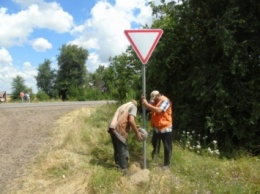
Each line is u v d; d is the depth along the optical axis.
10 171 6.71
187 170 7.65
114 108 14.37
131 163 7.50
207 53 11.62
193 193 6.27
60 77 64.56
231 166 8.36
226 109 10.35
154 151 8.06
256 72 11.08
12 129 10.23
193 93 11.11
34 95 52.59
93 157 7.55
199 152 9.48
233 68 10.18
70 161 7.02
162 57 12.38
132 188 6.28
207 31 11.42
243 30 11.00
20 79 59.94
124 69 15.97
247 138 10.59
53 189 5.96
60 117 12.54
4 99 44.09
